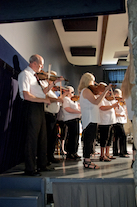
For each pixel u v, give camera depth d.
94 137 2.38
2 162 2.18
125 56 8.30
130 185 1.88
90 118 2.35
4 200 1.67
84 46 7.22
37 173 2.00
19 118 2.75
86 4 1.48
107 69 9.66
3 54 2.21
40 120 2.15
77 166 2.52
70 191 1.88
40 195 1.79
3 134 2.19
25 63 3.01
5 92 2.22
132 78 1.44
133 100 1.44
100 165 2.58
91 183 1.89
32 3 1.53
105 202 1.87
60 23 5.54
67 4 1.50
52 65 5.36
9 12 1.54
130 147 5.16
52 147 2.87
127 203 1.86
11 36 2.55
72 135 3.21
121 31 5.94
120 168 2.35
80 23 5.21
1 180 1.95
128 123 8.15
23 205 1.66
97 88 2.53
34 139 2.05
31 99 2.04
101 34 6.12
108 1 1.46
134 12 1.38
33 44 3.59
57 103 2.85
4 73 2.17
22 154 2.98
